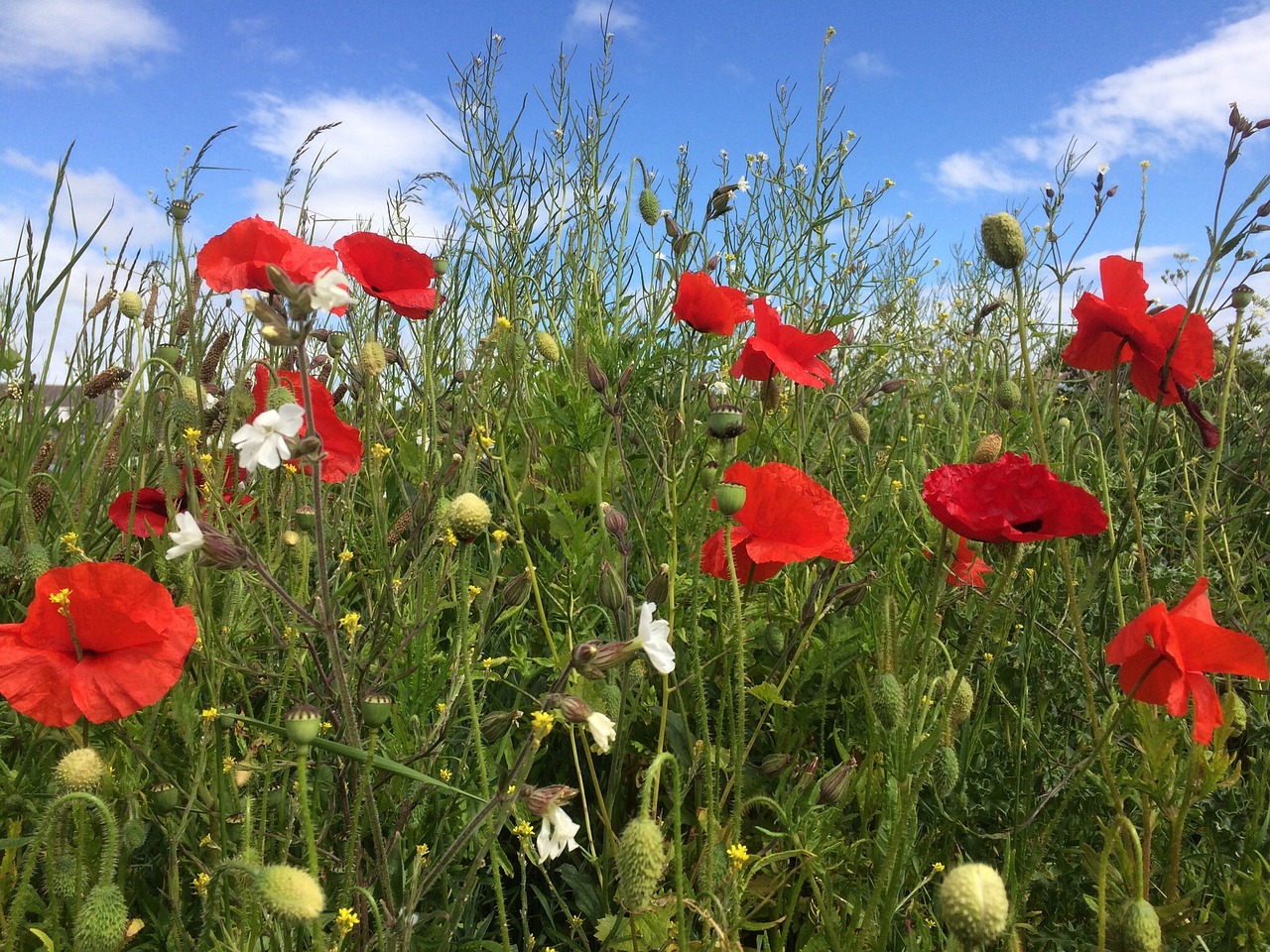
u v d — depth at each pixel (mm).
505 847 557
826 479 899
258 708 602
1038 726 614
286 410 370
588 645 394
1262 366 1203
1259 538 931
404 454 793
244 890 414
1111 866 482
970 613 708
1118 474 838
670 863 483
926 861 525
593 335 1015
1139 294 593
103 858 362
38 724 468
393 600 546
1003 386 838
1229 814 553
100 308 756
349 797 498
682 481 725
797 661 623
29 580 516
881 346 1046
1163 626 432
